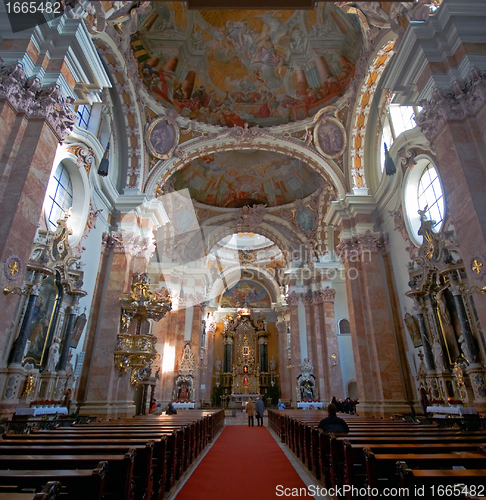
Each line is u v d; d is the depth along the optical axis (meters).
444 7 6.60
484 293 5.59
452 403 8.22
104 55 11.12
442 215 9.70
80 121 10.80
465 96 6.35
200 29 13.56
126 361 11.27
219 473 5.65
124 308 11.77
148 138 13.90
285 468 6.00
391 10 7.77
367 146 13.79
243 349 31.75
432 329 9.43
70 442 3.89
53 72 6.36
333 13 12.40
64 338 9.29
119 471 2.87
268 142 15.38
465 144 6.21
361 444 3.80
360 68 12.44
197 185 20.45
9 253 5.34
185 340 20.72
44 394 8.41
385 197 12.51
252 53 14.59
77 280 9.70
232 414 22.69
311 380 18.86
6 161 5.67
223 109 15.86
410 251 10.65
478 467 2.95
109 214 12.69
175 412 13.30
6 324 5.24
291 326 20.45
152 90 13.95
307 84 14.86
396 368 11.05
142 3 8.59
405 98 7.79
